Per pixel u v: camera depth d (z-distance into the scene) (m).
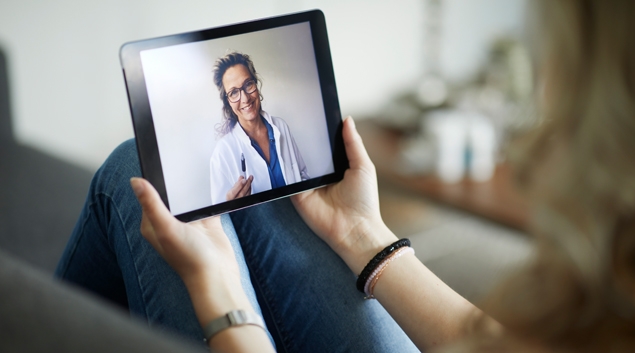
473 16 2.83
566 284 0.38
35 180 1.98
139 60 0.70
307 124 0.80
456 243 2.04
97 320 0.32
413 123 2.08
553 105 0.37
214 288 0.64
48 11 2.00
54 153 2.09
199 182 0.73
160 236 0.63
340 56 2.65
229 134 0.75
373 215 0.81
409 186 1.70
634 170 0.33
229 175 0.75
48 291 0.33
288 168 0.79
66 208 1.96
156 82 0.71
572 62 0.35
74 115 2.14
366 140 2.02
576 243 0.36
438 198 1.64
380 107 2.82
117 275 0.88
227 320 0.61
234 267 0.71
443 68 2.85
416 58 2.84
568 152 0.36
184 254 0.65
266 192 0.77
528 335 0.41
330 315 0.79
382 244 0.77
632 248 0.35
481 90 2.14
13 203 1.91
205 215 0.74
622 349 0.37
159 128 0.71
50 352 0.29
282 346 0.81
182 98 0.72
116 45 2.15
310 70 0.79
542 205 0.38
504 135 1.75
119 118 2.24
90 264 0.86
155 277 0.73
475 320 0.47
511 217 1.49
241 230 0.87
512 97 2.02
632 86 0.33
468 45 2.87
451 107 2.07
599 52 0.33
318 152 0.80
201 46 0.73
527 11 0.39
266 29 0.77
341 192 0.81
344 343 0.77
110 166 0.82
